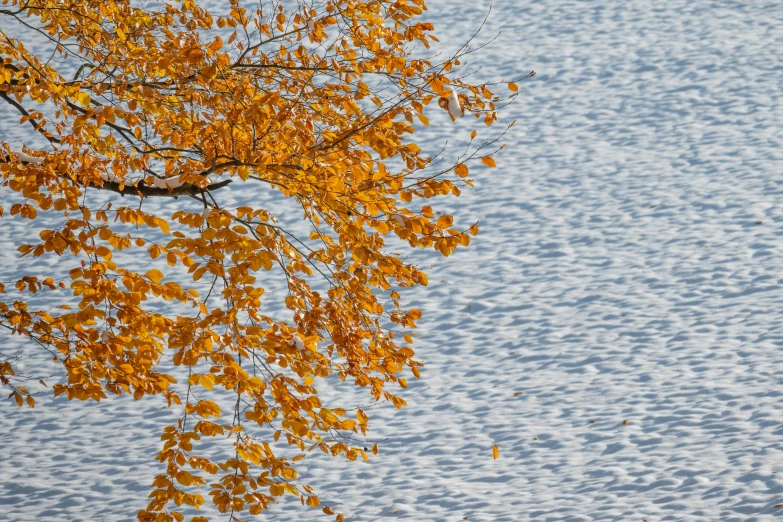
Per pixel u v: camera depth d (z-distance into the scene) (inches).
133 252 2206.0
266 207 2412.6
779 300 1776.6
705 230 2127.2
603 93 3009.4
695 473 1211.9
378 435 1478.8
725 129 2662.4
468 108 732.7
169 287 602.9
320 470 1384.1
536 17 3629.4
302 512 1254.3
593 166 2551.7
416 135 2839.6
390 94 2746.1
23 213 590.6
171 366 1759.4
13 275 2075.5
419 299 1956.2
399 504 1246.9
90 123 618.8
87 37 815.1
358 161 665.0
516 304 1897.1
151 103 660.7
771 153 2476.6
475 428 1469.0
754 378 1493.6
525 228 2247.8
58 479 1400.1
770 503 1089.4
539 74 3174.2
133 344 615.2
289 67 748.0
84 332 666.8
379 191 674.8
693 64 3102.9
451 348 1758.1
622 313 1812.3
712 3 3580.2
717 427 1346.0
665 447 1312.7
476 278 2026.3
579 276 1991.9
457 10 3742.6
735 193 2285.9
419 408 1558.8
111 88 701.9
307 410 644.7
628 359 1633.9
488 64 3277.6
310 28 772.0
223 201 2464.3
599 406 1482.5
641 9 3609.7
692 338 1678.2
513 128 2839.6
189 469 1405.0
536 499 1214.3
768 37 3228.3
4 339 1862.7
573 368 1632.6
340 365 718.5
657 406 1449.3
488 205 2389.3
